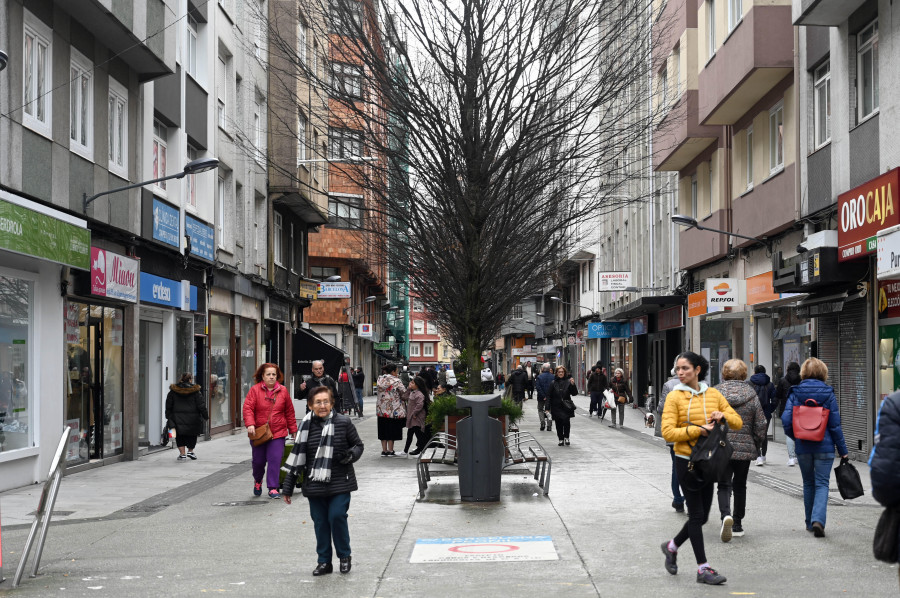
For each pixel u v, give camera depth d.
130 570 8.32
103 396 18.17
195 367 24.55
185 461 18.98
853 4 17.41
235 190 27.86
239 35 28.06
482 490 12.18
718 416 7.54
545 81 16.56
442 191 17.03
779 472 15.71
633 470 16.08
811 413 9.38
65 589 7.57
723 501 9.04
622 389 30.17
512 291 21.25
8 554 9.16
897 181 15.02
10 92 13.69
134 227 19.02
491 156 16.78
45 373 15.33
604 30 17.05
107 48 17.86
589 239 57.81
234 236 27.73
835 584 7.26
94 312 17.69
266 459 13.43
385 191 17.72
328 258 53.16
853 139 17.80
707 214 29.42
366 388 71.56
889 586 7.17
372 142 17.19
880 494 4.38
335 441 8.02
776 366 23.73
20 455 14.33
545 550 8.90
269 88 30.67
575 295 67.50
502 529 10.16
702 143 28.33
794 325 22.36
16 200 12.92
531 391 56.34
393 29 16.61
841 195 17.48
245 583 7.71
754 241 24.44
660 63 20.97
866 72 17.67
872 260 17.31
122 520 11.29
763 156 23.56
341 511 8.01
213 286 25.67
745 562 8.16
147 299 19.91
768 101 23.11
